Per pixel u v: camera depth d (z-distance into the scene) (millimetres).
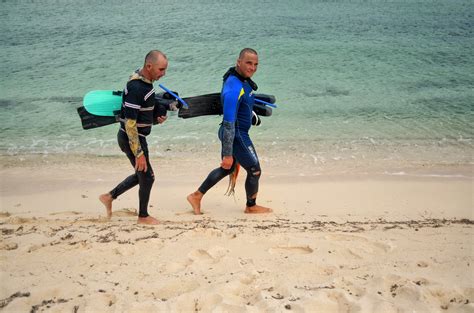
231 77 5562
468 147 9398
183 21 19672
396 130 10273
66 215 6082
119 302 3535
